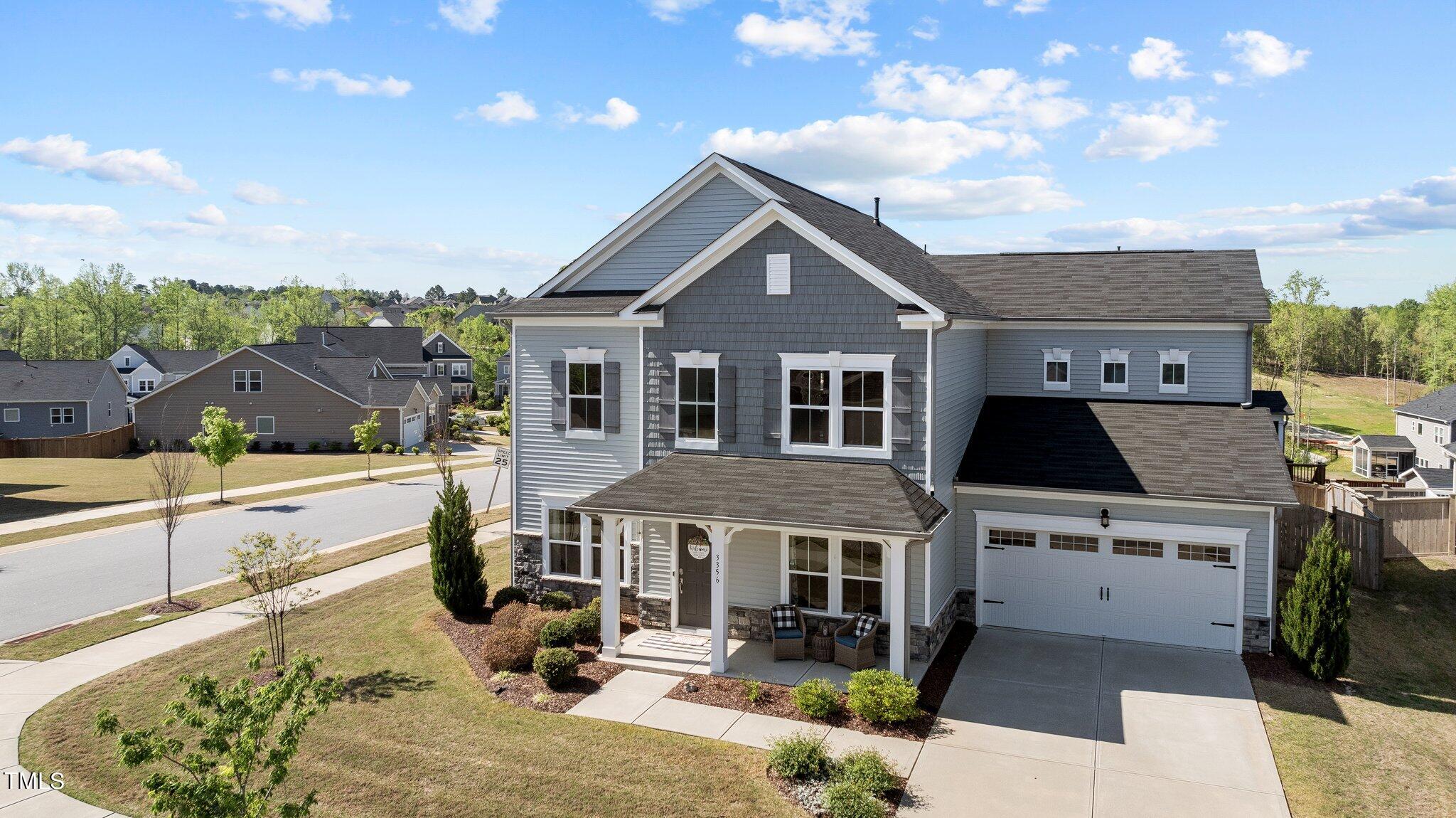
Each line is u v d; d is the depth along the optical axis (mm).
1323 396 103562
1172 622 17938
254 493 39938
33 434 62656
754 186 19859
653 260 21266
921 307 16594
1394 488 35281
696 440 18672
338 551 27453
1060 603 18719
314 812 11289
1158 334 22141
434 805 11500
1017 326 22938
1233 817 11367
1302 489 28969
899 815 11359
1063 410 21797
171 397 60500
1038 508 18625
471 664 16672
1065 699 15188
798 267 17578
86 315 106625
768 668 16438
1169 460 18781
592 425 20406
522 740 13391
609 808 11461
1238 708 14820
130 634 18703
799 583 17703
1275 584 17297
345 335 86062
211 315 126500
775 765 12375
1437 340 91125
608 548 16906
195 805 8195
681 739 13477
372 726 13852
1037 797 11852
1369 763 12867
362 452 59500
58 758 12836
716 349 18344
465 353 100938
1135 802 11719
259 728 8820
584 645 17688
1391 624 19062
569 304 20625
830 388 17500
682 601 18797
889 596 16875
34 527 30875
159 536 29625
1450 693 15625
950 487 18547
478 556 20047
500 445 67188
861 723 14086
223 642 18000
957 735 13734
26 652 17453
